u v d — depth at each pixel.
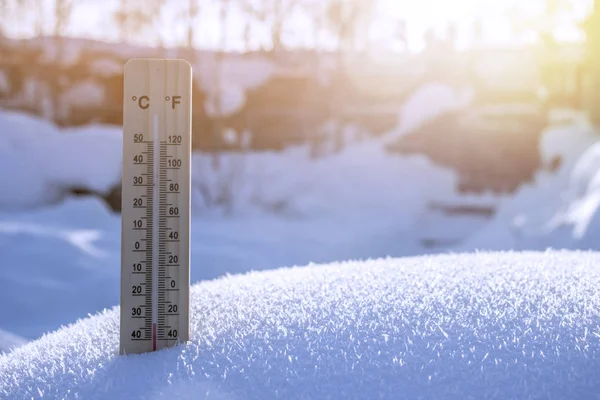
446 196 14.54
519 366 1.13
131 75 1.37
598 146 10.12
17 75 21.12
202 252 6.89
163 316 1.39
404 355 1.18
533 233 9.12
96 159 12.30
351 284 1.63
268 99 21.03
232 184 15.19
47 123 12.83
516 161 15.40
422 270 1.73
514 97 20.66
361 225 12.87
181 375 1.21
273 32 24.45
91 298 5.34
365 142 16.77
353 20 25.02
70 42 23.05
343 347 1.23
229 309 1.54
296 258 9.32
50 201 12.12
